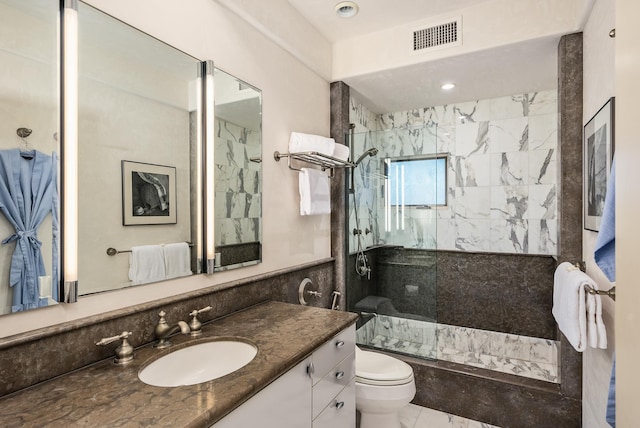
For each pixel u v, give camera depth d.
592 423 1.74
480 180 3.10
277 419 1.08
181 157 1.41
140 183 1.25
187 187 1.43
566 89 1.92
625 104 0.70
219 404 0.84
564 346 1.99
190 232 1.44
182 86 1.42
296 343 1.25
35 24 0.96
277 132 1.99
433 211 2.53
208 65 1.49
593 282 1.43
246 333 1.36
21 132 0.93
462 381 2.27
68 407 0.83
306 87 2.29
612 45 1.41
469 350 3.05
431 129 2.51
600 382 1.61
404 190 2.60
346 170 2.68
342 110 2.59
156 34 1.31
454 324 3.14
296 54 2.12
